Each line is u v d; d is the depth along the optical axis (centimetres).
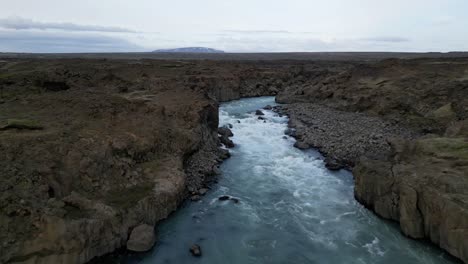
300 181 2720
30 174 1795
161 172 2356
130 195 2031
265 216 2191
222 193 2508
